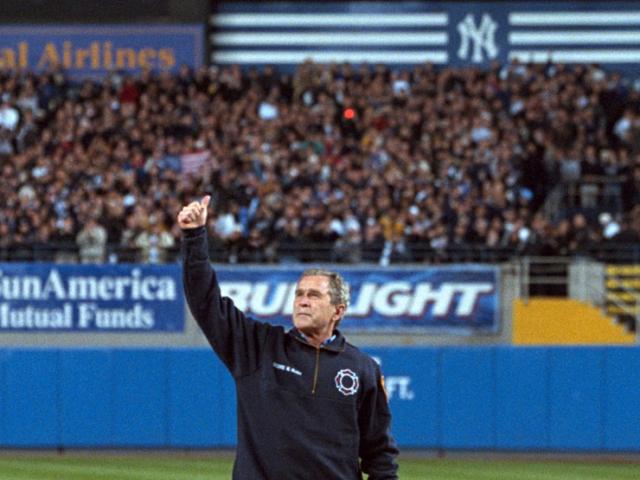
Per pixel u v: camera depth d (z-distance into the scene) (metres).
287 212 45.56
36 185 48.66
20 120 53.41
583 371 37.59
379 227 45.59
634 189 51.28
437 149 51.25
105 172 50.00
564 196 51.44
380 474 10.77
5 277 43.53
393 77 56.78
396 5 63.38
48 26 60.88
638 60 63.44
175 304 43.84
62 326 43.69
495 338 44.19
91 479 31.28
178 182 49.19
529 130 53.28
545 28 63.47
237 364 10.38
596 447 37.50
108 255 45.25
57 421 37.72
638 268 45.81
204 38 61.47
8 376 37.84
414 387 37.97
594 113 54.41
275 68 63.31
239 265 43.81
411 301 43.97
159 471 32.94
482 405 37.84
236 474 10.34
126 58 61.22
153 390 37.88
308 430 10.27
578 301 45.19
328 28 63.44
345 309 10.70
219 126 52.84
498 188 47.91
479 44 63.38
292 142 52.19
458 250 45.34
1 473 32.53
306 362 10.41
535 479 31.89
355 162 50.69
